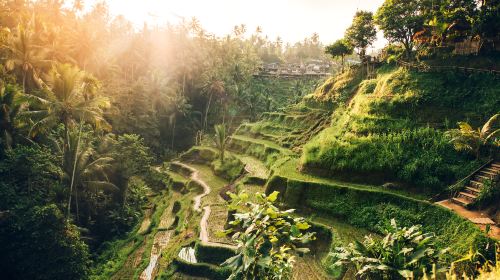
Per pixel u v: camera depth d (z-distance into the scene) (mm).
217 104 64875
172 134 57156
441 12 27688
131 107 49062
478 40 26250
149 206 33719
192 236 22062
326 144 23484
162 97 55312
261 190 25984
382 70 33094
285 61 115188
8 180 21062
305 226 5422
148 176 39844
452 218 14969
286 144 33594
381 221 17000
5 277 19734
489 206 15375
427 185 18016
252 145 37844
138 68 62188
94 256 24094
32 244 19375
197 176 36062
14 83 28016
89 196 26578
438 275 10539
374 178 20016
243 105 63000
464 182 17062
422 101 23047
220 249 18797
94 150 27922
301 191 20688
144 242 25016
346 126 25062
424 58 29312
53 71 23141
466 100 22047
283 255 5789
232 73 64312
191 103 64750
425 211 16172
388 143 20906
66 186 23484
